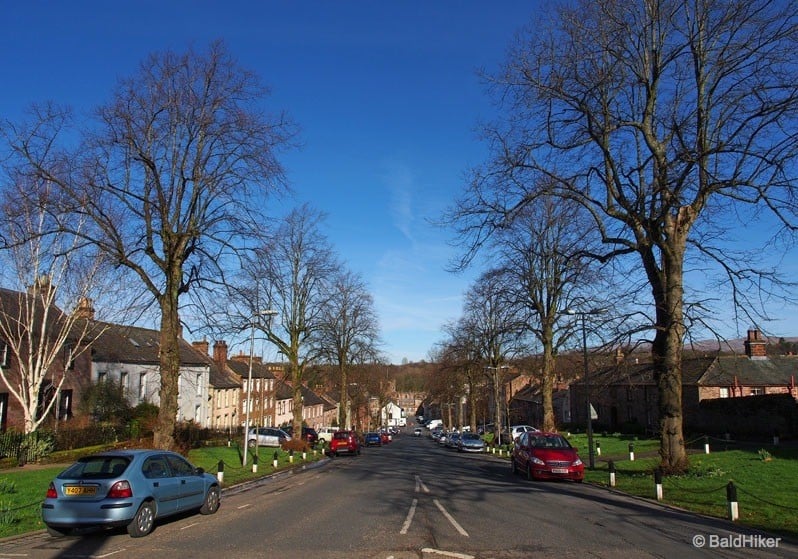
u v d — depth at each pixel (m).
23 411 31.78
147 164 20.19
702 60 17.98
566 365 45.69
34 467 21.20
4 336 30.72
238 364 65.94
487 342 47.00
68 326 30.58
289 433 53.28
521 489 17.88
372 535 10.13
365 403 88.06
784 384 42.50
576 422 65.56
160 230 21.31
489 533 10.28
